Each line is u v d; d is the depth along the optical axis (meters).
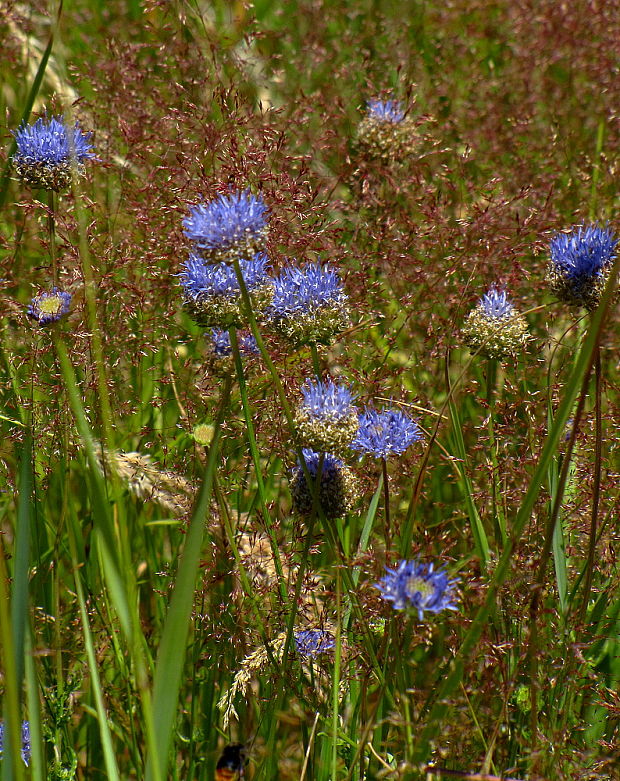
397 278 1.02
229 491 0.96
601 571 0.94
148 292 1.00
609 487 0.96
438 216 1.02
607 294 0.80
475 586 0.87
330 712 0.90
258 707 0.92
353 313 1.02
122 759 0.95
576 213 1.06
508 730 0.88
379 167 1.02
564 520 0.94
